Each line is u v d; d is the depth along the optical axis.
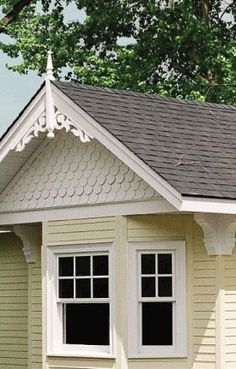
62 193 18.62
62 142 18.66
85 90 18.28
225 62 34.06
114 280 17.62
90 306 18.14
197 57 34.81
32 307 19.98
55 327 18.53
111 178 17.80
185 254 17.47
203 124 18.95
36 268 20.00
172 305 17.52
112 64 34.50
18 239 20.66
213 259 17.14
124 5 35.97
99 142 17.45
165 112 18.86
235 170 17.31
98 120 17.28
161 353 17.41
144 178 16.53
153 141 17.34
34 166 19.12
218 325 16.98
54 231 18.72
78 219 18.34
